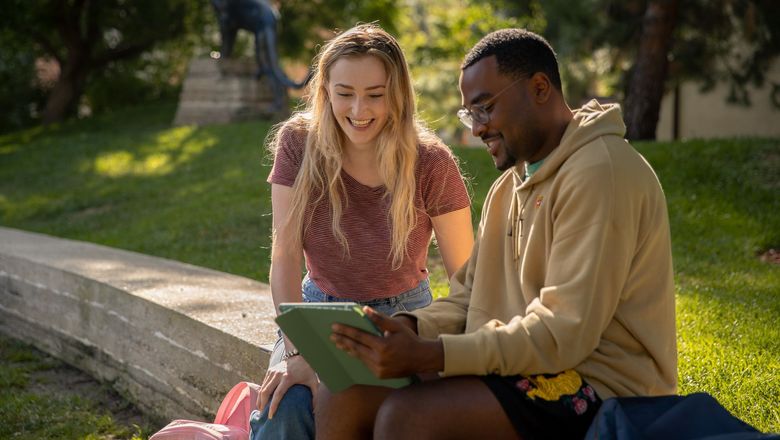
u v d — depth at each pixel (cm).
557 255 280
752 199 920
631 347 287
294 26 2373
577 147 288
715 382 441
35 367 660
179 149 1551
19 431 532
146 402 564
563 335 270
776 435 242
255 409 378
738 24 1380
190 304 542
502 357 272
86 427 534
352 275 387
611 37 1456
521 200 305
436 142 392
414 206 384
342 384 300
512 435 274
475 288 321
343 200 380
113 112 2220
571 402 276
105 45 2627
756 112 1861
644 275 286
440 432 271
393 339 271
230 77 1772
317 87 374
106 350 614
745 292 636
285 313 277
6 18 2119
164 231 1044
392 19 2509
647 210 283
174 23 2455
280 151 392
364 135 366
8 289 755
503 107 294
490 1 2030
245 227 1022
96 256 743
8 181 1502
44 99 2688
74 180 1437
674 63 1427
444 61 2433
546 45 299
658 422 260
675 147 1093
